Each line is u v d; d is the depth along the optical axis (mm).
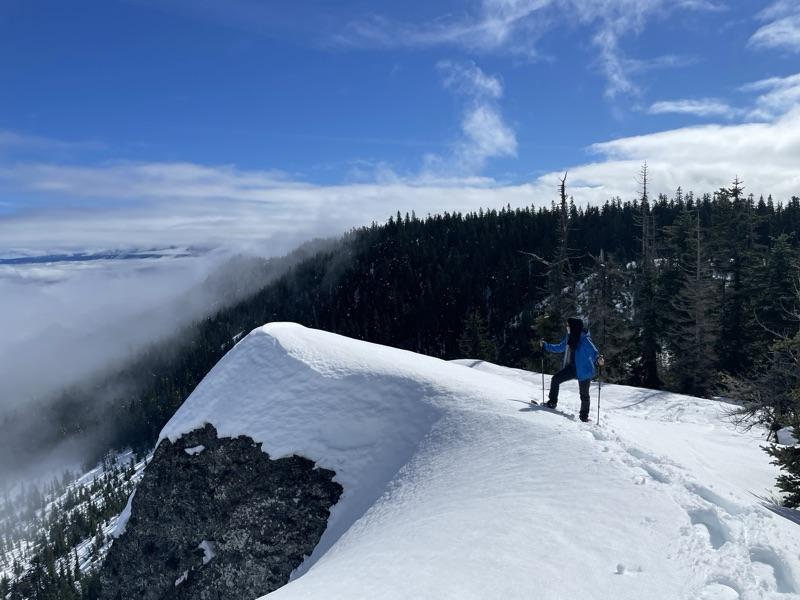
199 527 15594
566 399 15766
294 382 15969
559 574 6090
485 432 11523
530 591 5777
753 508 7562
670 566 6238
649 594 5703
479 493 9094
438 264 106438
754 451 17234
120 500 101438
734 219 44062
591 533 7020
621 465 8977
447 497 9469
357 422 14297
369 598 5992
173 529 16141
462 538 7383
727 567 6121
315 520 13523
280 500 14258
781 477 12070
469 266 100000
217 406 16828
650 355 38938
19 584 78750
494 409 12367
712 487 8219
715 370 35344
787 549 6488
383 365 15438
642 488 8156
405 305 100812
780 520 7488
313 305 127312
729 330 36969
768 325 34688
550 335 35719
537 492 8508
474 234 115688
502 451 10492
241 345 18094
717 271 42281
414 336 96188
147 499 17094
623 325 36344
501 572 6215
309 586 7020
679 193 99188
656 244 58719
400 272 114562
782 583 6051
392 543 8133
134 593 16375
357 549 8828
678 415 24094
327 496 13609
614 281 37781
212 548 15172
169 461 16953
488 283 94062
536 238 99688
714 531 7137
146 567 16312
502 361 68375
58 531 97438
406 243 126125
